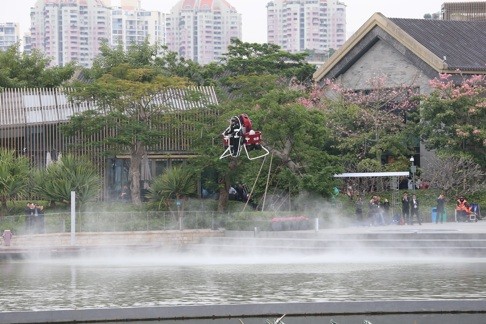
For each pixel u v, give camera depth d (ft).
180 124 258.57
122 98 254.88
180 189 249.34
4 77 318.86
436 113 263.70
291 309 115.24
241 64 330.75
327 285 142.31
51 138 264.52
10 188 233.76
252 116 239.71
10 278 158.51
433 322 113.60
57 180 237.66
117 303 126.21
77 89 256.52
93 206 241.76
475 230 204.33
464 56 287.48
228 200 259.80
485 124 262.67
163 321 112.98
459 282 144.15
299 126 241.14
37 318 111.65
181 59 342.23
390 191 260.21
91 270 172.55
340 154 272.10
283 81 308.81
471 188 257.34
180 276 158.71
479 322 113.50
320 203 242.78
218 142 251.60
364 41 295.07
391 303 116.47
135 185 257.34
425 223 238.68
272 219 225.56
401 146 270.05
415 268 165.27
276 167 247.50
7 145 264.11
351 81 300.20
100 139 262.88
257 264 179.93
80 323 112.27
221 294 133.90
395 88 285.23
